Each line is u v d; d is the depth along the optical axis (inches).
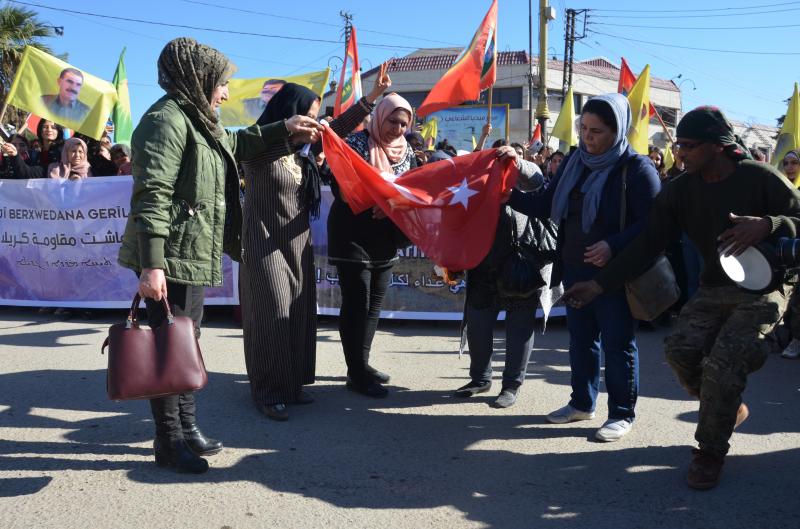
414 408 183.8
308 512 123.7
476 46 247.3
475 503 128.5
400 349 250.8
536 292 187.6
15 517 119.9
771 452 153.5
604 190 157.4
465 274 197.3
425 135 666.2
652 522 121.6
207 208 133.9
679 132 135.6
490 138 1258.6
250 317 177.3
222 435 160.9
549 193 169.9
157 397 126.5
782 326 258.4
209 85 135.2
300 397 185.3
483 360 194.1
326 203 285.0
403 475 140.6
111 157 343.6
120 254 135.9
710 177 137.2
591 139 155.6
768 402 190.7
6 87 778.2
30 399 183.9
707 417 134.0
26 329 274.7
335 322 296.2
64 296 301.1
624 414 162.7
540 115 917.8
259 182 174.9
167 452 139.5
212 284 135.9
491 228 176.7
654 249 146.6
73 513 121.7
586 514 124.6
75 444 153.6
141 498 127.9
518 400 191.3
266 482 135.9
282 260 176.4
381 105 189.8
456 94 249.6
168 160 127.3
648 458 149.7
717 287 140.3
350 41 316.8
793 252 120.9
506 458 149.9
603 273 146.9
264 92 429.4
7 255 304.2
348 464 145.7
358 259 187.3
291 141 163.8
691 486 134.9
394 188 175.8
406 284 288.5
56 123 329.7
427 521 121.2
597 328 170.6
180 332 127.4
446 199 177.9
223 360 228.7
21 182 300.5
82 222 297.0
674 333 143.9
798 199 130.3
